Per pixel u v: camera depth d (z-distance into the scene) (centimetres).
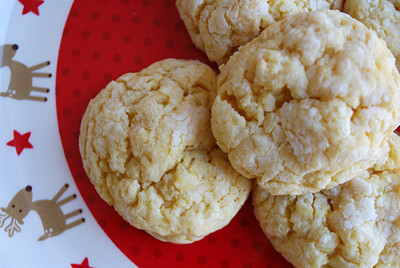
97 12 28
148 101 24
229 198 24
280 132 22
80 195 27
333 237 24
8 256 26
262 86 22
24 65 27
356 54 22
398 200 24
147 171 24
